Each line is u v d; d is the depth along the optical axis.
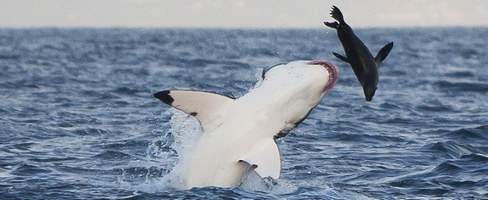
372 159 50.72
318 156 51.41
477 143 59.19
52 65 144.88
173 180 38.50
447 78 124.69
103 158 49.75
